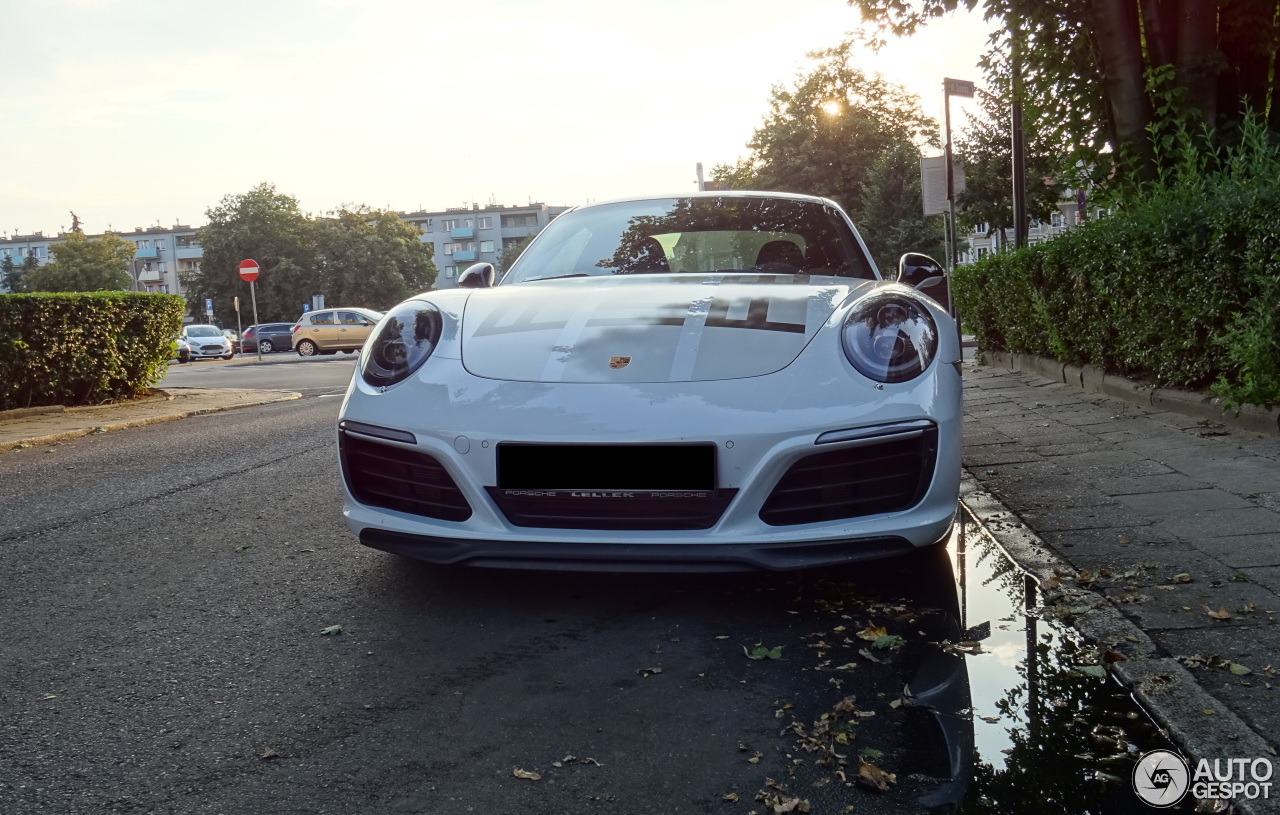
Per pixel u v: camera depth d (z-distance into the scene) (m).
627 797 1.73
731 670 2.31
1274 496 3.49
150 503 4.62
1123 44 7.26
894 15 8.45
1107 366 6.70
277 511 4.32
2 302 9.23
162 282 117.44
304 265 70.56
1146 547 3.06
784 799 1.70
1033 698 2.09
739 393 2.61
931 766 1.81
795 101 47.56
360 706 2.16
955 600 2.76
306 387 13.85
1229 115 7.29
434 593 2.98
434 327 3.04
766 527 2.56
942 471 2.67
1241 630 2.34
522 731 2.01
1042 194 23.28
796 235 3.87
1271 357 4.43
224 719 2.11
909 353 2.72
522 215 116.56
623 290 3.22
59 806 1.74
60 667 2.46
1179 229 5.01
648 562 2.57
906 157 40.75
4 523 4.30
